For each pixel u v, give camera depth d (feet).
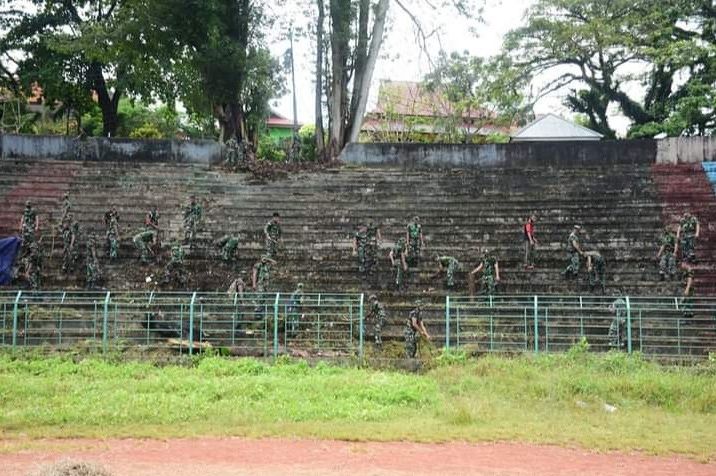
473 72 134.10
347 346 66.64
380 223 89.56
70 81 132.16
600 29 121.29
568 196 93.56
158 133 166.61
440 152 104.58
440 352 64.28
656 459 37.91
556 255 81.56
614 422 45.37
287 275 79.56
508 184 97.45
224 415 44.93
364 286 77.77
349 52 116.06
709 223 85.25
